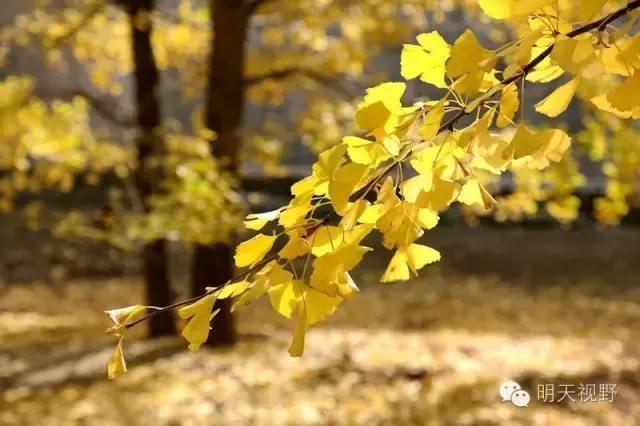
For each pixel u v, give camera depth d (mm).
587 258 14375
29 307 11375
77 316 10805
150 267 8305
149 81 7734
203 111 8195
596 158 6461
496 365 6484
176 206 6113
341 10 7887
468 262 14250
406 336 8500
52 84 10969
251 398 5805
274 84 8531
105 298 12125
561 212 7020
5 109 6660
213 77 7199
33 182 7207
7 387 6500
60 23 8188
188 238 5910
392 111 1158
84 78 11406
